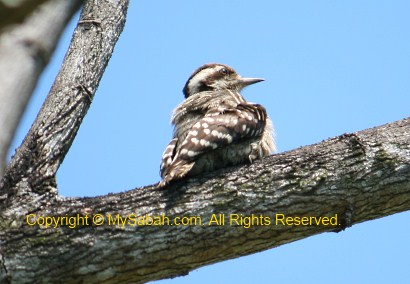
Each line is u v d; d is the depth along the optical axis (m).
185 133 13.19
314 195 10.89
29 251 10.24
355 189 10.96
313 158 11.18
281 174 11.02
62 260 10.27
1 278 10.11
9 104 5.71
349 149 11.23
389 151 11.16
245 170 11.17
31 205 10.66
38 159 11.16
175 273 10.74
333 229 11.06
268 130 13.39
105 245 10.38
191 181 11.08
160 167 12.86
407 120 11.75
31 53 5.79
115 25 13.56
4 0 5.14
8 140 5.71
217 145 11.95
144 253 10.45
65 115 11.77
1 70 5.72
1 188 10.80
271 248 11.07
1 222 10.45
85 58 12.77
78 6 5.94
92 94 12.45
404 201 11.07
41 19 5.82
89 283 10.37
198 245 10.62
